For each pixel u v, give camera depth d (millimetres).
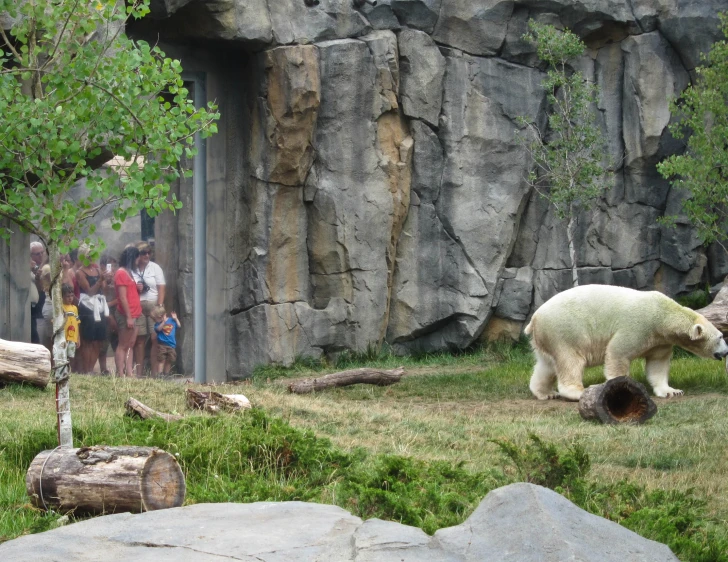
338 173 19891
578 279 21625
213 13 18375
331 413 13094
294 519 4773
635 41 21359
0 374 13312
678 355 18953
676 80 21500
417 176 20562
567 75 21562
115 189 8102
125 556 4277
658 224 21844
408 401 15367
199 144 19688
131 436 8961
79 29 7914
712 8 21109
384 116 20219
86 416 10906
